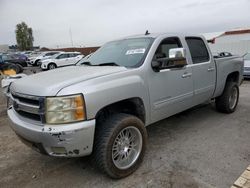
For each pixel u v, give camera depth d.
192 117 5.61
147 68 3.59
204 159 3.66
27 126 2.90
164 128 4.98
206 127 4.97
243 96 7.80
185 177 3.21
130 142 3.36
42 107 2.77
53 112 2.72
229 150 3.93
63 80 2.98
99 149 3.01
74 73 3.34
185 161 3.62
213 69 4.97
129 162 3.33
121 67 3.53
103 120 3.17
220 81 5.25
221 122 5.24
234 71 5.76
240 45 19.30
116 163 3.18
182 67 4.09
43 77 3.30
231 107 5.82
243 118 5.48
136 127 3.34
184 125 5.12
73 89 2.77
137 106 3.49
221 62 5.27
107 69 3.43
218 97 5.68
